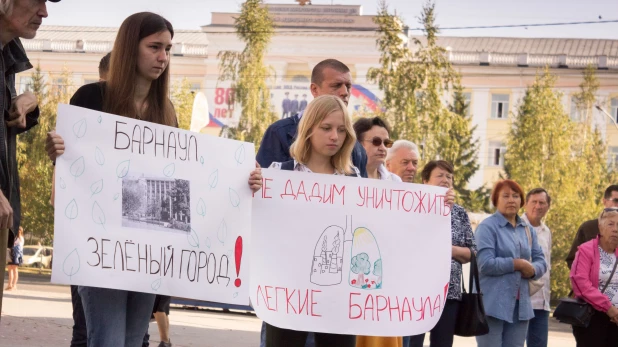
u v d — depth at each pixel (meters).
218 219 5.16
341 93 6.93
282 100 59.78
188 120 54.88
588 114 57.91
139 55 4.98
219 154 5.18
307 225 5.59
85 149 4.74
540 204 10.55
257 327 17.56
